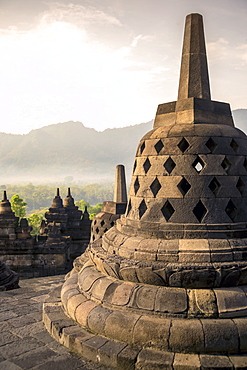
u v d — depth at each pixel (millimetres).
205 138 7715
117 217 13906
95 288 7707
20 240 21469
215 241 7023
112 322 6727
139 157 8570
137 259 7223
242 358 5969
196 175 7555
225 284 6758
